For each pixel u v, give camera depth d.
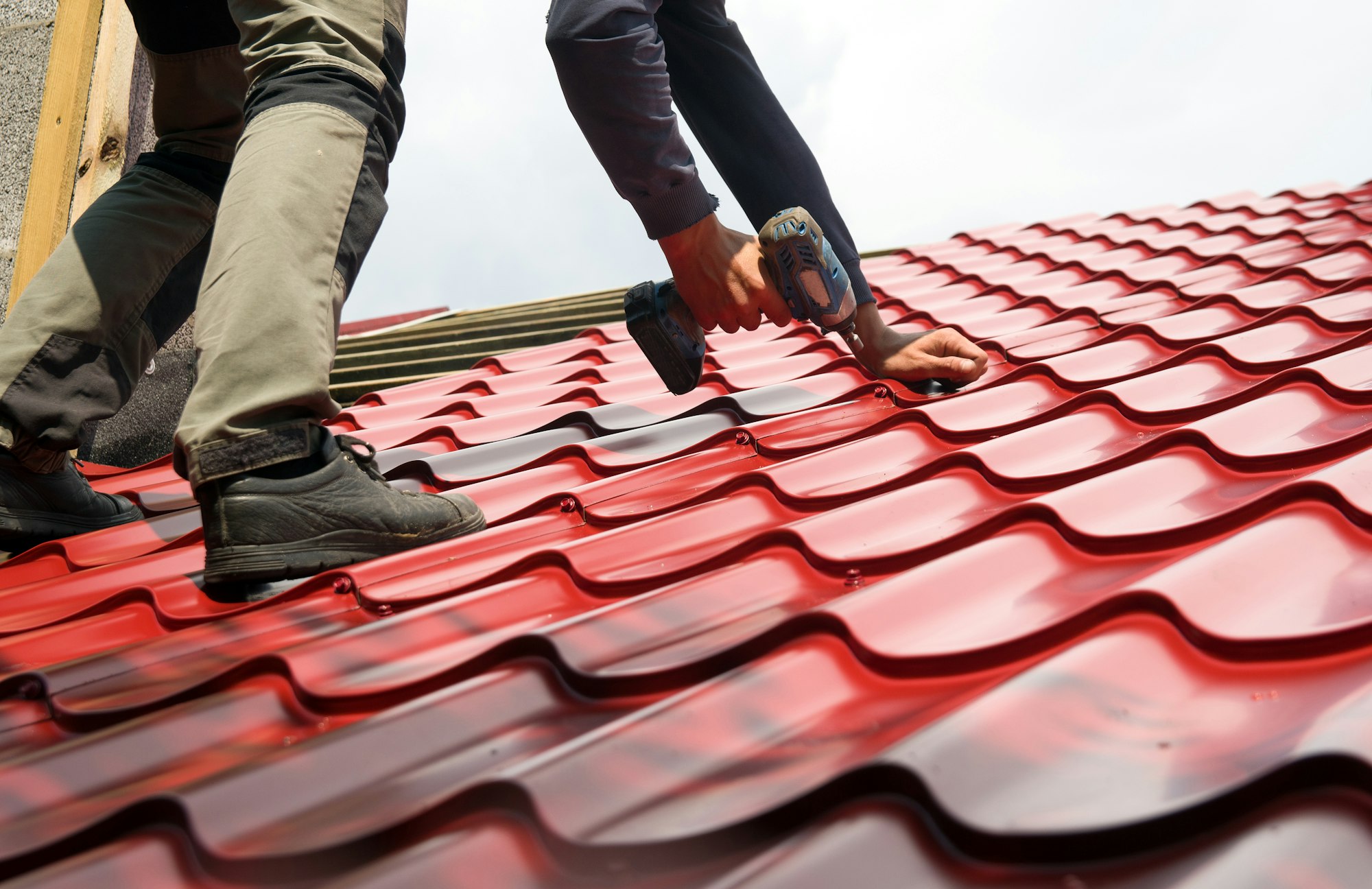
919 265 5.11
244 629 1.32
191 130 2.14
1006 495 1.55
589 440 2.41
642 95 1.71
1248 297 3.08
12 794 0.88
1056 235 5.52
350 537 1.50
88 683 1.16
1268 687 0.77
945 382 2.46
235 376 1.42
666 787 0.74
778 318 1.99
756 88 2.24
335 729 0.97
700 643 1.04
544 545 1.60
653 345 2.07
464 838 0.68
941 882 0.59
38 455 1.94
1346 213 4.82
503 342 5.00
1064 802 0.63
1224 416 1.63
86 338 1.97
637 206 1.86
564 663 0.97
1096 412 1.91
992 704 0.74
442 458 2.23
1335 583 0.97
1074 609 1.01
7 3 3.22
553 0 1.71
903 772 0.65
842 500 1.58
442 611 1.24
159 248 2.08
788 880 0.59
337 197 1.54
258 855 0.70
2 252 3.15
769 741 0.82
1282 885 0.54
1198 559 0.98
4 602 1.66
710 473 1.93
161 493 2.43
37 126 3.17
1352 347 2.11
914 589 1.05
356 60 1.61
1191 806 0.59
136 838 0.76
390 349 5.58
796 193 2.27
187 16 1.99
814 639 0.96
